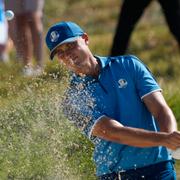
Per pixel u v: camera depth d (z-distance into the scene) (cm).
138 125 1160
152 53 3400
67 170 1237
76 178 1237
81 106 1163
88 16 4269
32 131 1248
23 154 1244
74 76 1177
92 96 1163
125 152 1166
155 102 1149
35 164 1235
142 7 2442
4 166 1241
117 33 2480
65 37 1139
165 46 3506
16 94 1331
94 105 1159
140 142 1113
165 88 1933
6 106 1284
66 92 1184
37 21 2330
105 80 1165
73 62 1152
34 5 2344
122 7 2464
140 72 1167
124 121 1159
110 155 1175
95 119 1145
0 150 1251
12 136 1256
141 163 1166
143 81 1161
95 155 1190
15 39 2019
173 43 3538
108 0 4544
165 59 3284
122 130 1124
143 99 1157
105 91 1162
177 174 1554
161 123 1134
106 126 1136
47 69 1442
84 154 1247
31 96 1280
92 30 3966
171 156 1160
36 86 1296
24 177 1238
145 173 1166
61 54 1154
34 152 1241
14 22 2103
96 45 3275
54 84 1273
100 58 1175
